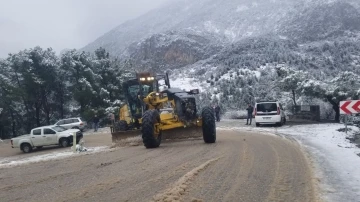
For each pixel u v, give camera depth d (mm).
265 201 6043
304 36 111625
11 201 6578
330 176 7980
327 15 118312
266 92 44344
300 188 6887
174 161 10008
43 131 23734
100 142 22859
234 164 9289
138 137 15594
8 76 43906
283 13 156750
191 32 146500
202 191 6637
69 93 47062
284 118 27688
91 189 7121
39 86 44188
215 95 47219
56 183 7973
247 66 70062
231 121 34969
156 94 14922
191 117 14078
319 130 20109
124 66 50344
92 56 49094
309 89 30016
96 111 42156
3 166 12008
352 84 28672
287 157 10492
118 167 9570
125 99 17391
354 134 18938
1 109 39062
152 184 7293
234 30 165375
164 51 129000
